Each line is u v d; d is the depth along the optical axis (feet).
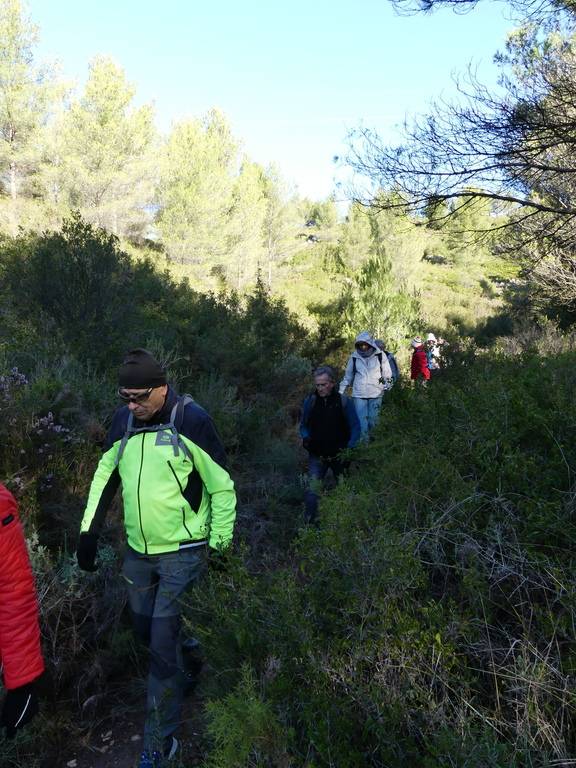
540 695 5.50
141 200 91.04
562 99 20.85
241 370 27.81
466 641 6.15
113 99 86.69
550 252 28.63
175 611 8.48
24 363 16.92
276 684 5.80
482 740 5.11
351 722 5.56
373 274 50.01
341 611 6.58
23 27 78.28
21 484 11.51
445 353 22.90
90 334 21.48
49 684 9.29
